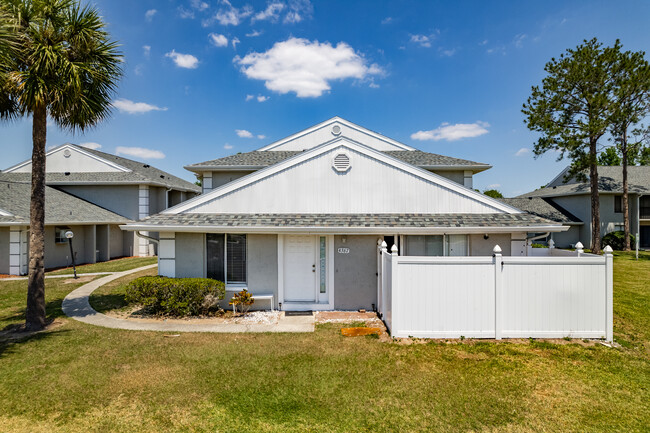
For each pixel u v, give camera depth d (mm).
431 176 10117
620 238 24406
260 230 8977
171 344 6828
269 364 5895
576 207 27422
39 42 7363
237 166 14453
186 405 4625
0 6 6941
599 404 4711
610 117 20359
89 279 14047
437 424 4238
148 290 8688
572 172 23062
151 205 23250
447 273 7074
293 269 9742
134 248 22734
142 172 24906
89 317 8773
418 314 7109
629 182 27234
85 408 4539
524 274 7078
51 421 4258
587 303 7090
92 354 6305
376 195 10086
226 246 9586
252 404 4652
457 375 5512
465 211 10070
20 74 7145
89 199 22156
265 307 9523
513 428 4180
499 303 7059
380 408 4578
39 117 7828
